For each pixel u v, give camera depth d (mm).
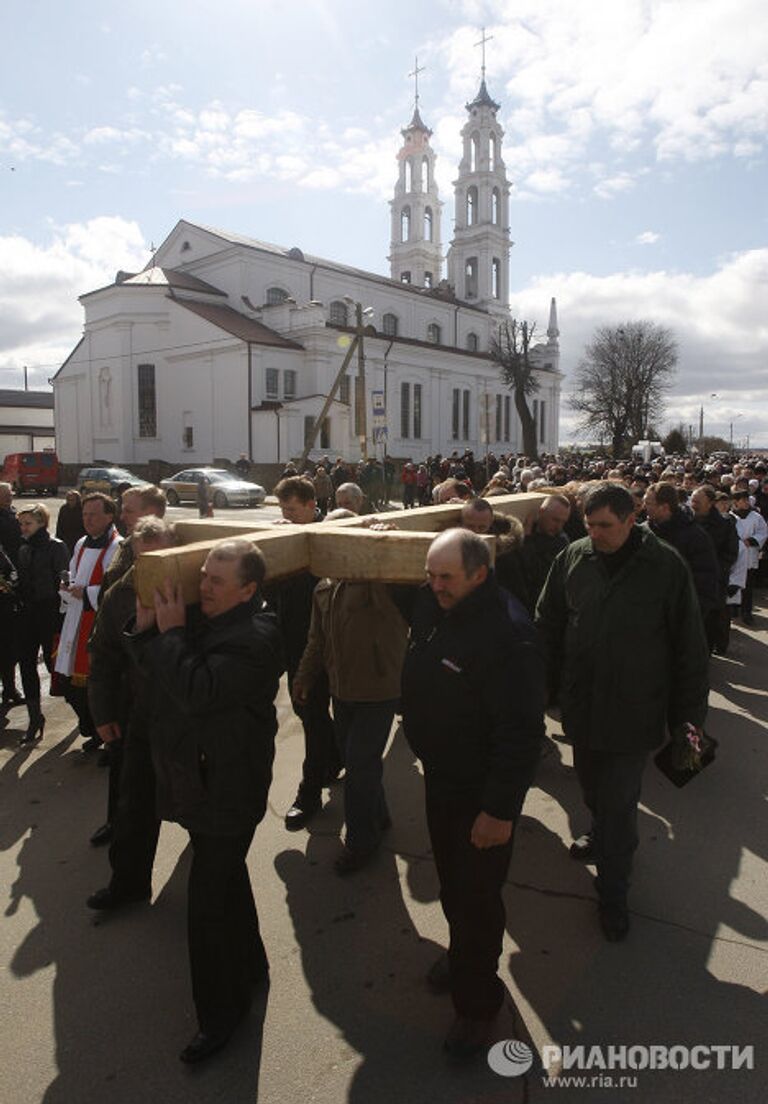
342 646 3480
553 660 3420
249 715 2469
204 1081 2305
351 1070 2346
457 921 2436
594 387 65312
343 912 3189
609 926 2996
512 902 3268
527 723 2320
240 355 35781
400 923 3111
